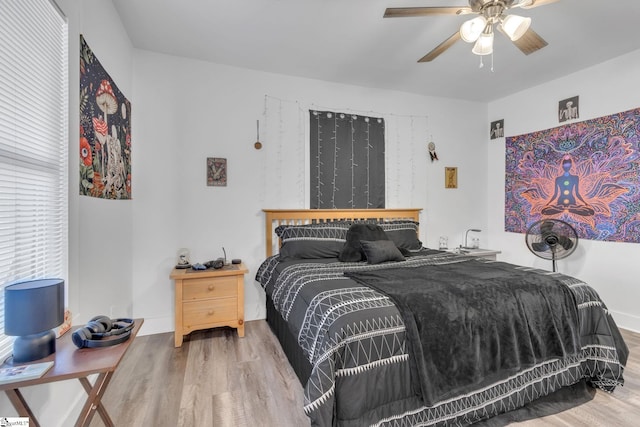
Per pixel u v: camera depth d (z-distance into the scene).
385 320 1.46
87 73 1.72
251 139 3.09
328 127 3.39
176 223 2.84
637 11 2.19
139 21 2.32
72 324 1.50
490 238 4.18
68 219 1.49
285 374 2.03
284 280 2.20
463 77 3.35
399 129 3.74
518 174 3.82
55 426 1.38
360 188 3.54
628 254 2.83
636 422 1.57
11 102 1.14
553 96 3.42
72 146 1.53
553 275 2.00
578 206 3.20
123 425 1.55
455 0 2.09
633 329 2.78
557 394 1.76
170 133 2.82
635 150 2.77
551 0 1.58
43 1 1.31
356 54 2.81
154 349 2.41
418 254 2.93
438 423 1.46
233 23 2.34
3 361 1.06
